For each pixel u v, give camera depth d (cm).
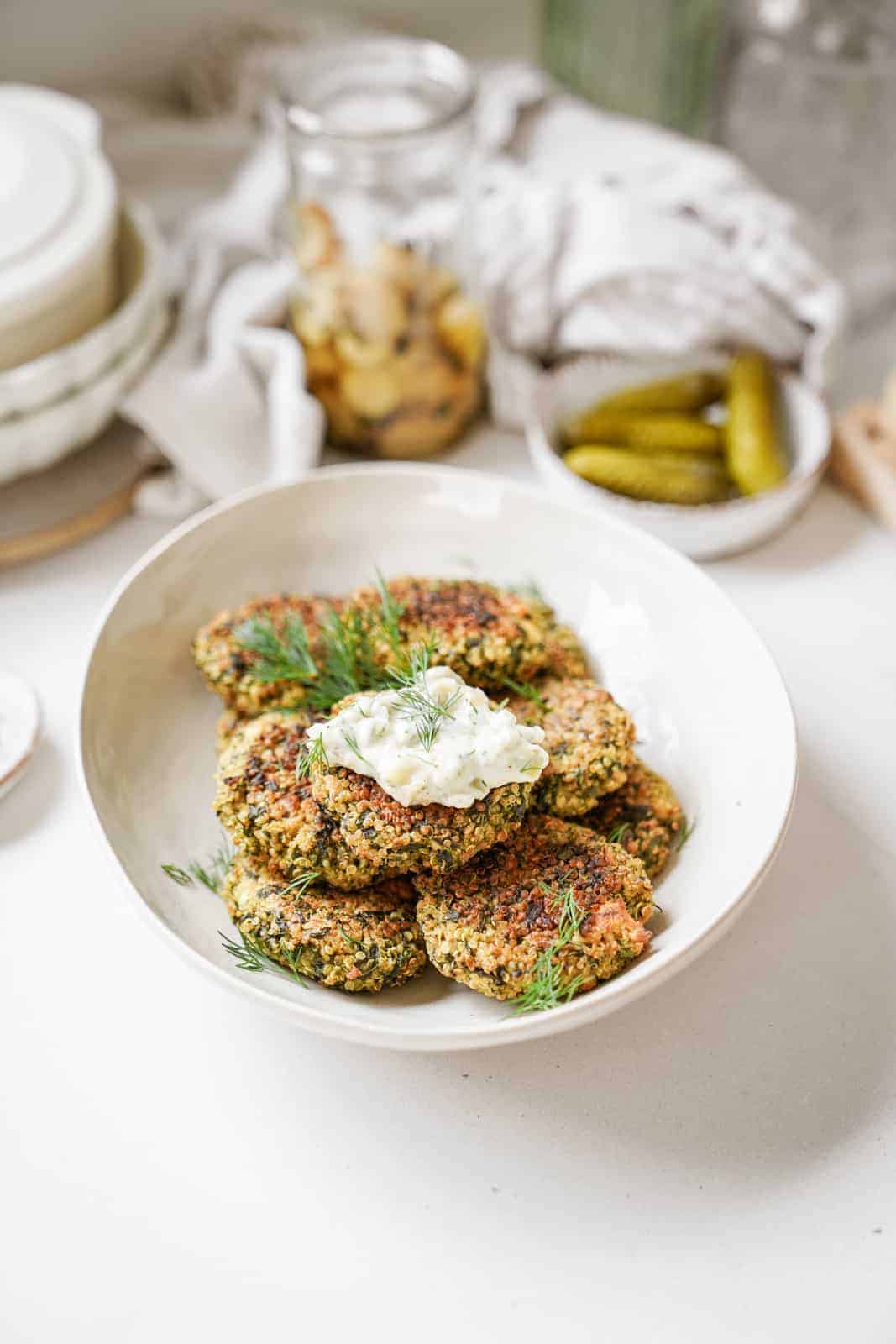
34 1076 52
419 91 71
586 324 74
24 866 58
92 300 67
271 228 76
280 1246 48
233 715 58
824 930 56
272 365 71
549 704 56
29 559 69
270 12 86
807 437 72
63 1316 47
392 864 50
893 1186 50
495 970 48
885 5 80
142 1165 50
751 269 75
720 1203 49
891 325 88
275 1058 52
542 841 52
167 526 71
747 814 53
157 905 51
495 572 63
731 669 56
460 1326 47
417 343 68
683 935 49
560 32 92
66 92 85
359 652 57
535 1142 50
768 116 87
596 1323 47
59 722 62
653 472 69
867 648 66
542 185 77
